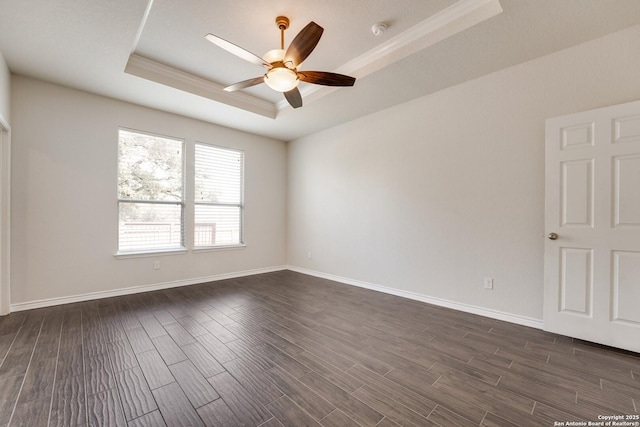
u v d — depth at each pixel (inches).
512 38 91.7
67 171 128.4
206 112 158.1
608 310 87.1
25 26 87.9
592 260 89.9
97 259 136.3
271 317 114.9
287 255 219.1
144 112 150.4
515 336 96.7
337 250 179.6
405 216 143.9
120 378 71.2
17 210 117.3
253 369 75.8
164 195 159.9
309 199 200.5
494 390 66.7
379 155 155.6
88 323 106.2
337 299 140.1
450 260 126.8
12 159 116.3
